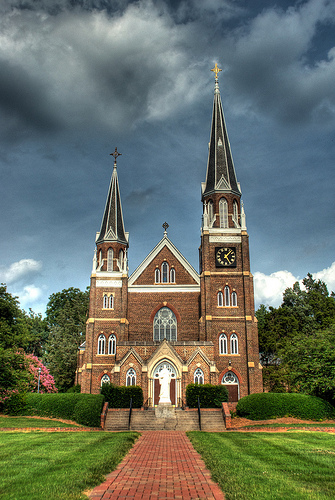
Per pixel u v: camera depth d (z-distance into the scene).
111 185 70.88
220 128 69.12
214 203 63.56
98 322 60.78
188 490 14.75
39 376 63.03
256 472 16.73
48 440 24.50
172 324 61.72
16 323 64.19
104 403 42.03
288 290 79.88
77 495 13.48
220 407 47.91
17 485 14.34
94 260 63.84
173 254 64.62
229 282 59.44
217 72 73.62
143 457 20.62
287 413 41.09
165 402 43.91
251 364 55.88
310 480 15.58
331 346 43.16
